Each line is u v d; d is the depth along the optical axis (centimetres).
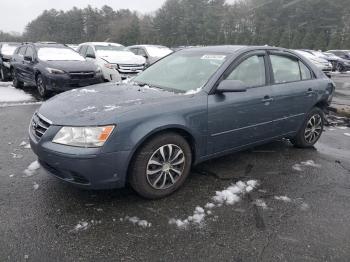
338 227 303
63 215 307
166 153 338
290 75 472
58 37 8631
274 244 277
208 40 5994
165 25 6900
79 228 289
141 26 7462
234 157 464
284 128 464
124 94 362
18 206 319
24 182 368
